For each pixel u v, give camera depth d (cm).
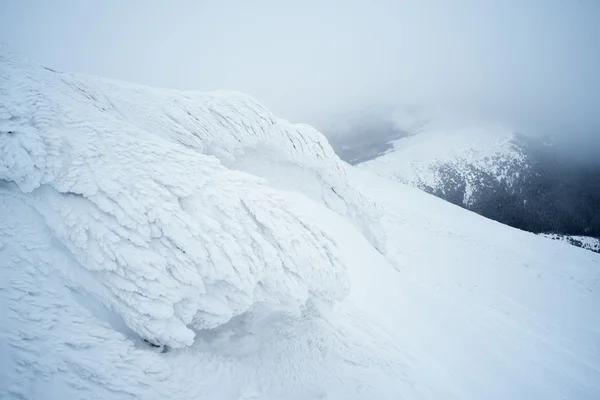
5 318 343
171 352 443
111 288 419
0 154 452
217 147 1156
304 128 1447
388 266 1278
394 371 623
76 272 418
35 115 509
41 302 376
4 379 304
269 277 524
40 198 450
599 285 2312
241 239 515
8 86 552
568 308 1819
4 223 420
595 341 1452
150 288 425
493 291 1795
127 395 360
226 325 557
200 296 462
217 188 556
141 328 413
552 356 1132
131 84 1191
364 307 834
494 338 1094
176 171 545
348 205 1512
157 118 1073
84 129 537
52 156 472
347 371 571
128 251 430
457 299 1487
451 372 739
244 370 495
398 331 802
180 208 495
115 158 511
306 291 560
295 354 566
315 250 604
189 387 416
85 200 452
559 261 2680
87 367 355
